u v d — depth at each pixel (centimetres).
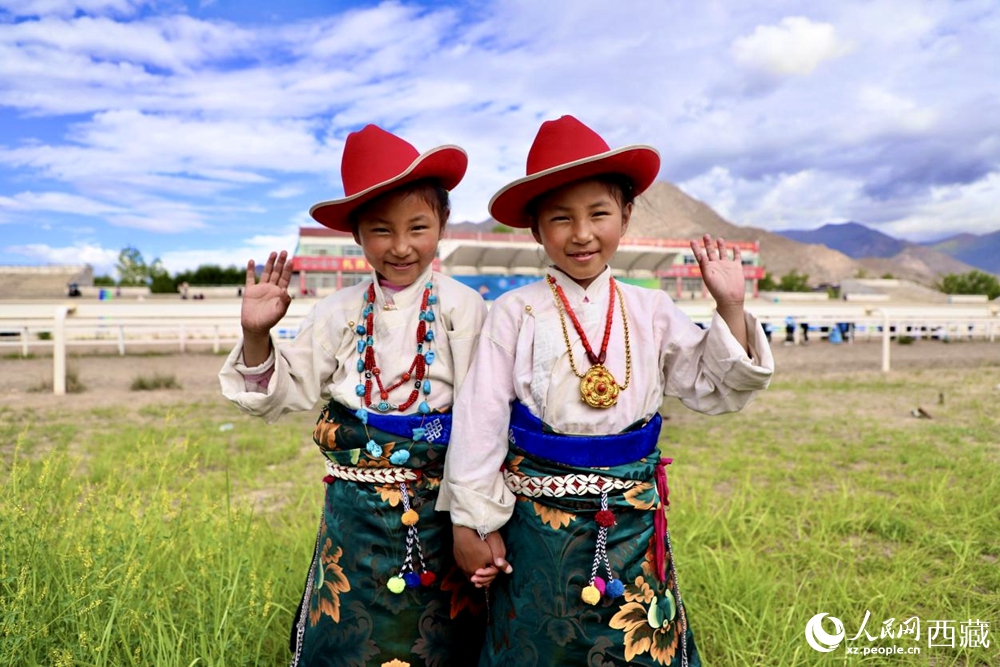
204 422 735
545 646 197
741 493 474
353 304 233
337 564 221
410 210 214
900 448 638
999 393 991
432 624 219
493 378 211
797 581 344
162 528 324
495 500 202
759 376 193
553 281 218
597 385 201
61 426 689
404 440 216
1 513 281
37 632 230
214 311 1534
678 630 215
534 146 215
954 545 381
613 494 199
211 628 257
